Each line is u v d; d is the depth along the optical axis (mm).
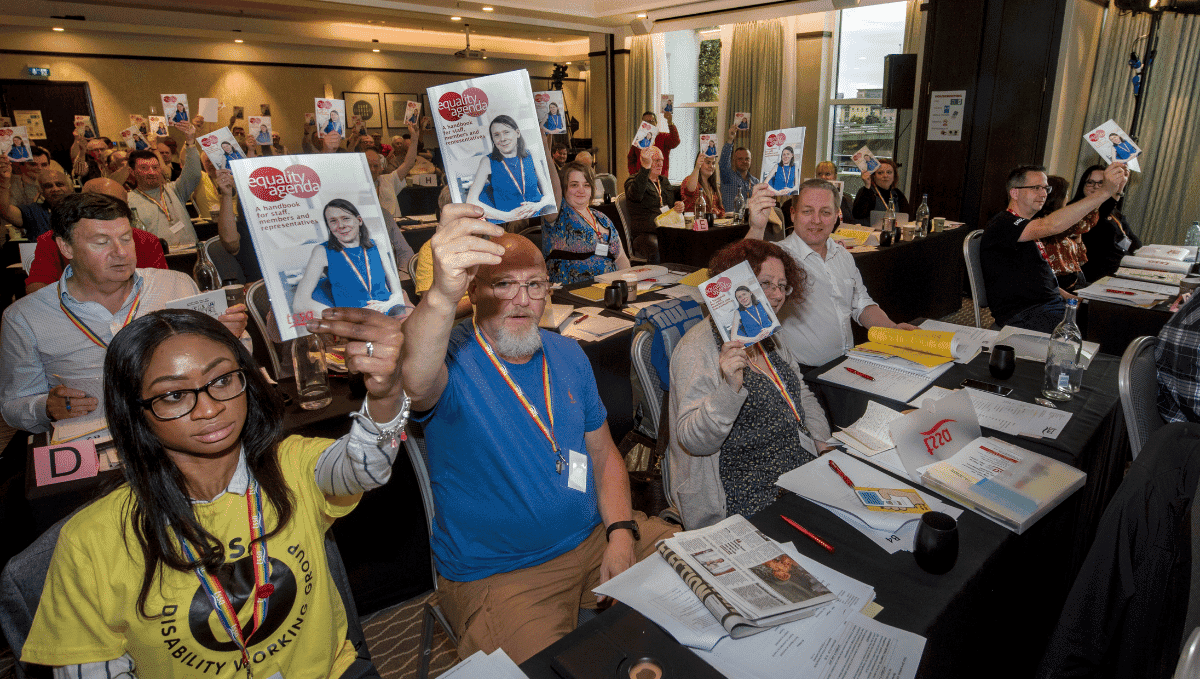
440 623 1458
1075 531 1589
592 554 1475
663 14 8586
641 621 998
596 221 3723
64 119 8148
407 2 7020
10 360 1944
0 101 7746
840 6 7215
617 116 9953
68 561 905
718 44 10117
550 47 12320
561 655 930
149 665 964
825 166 6156
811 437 1812
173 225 4672
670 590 1065
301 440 1129
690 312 2045
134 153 4520
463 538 1403
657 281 3285
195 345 923
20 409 1859
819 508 1324
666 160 7621
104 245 1867
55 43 7941
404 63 10672
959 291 5320
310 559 1063
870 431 1640
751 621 955
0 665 1816
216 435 935
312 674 1081
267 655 1021
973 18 5273
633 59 10039
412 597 2133
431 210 7234
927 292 4871
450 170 950
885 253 4234
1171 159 5852
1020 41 5094
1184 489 1095
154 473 927
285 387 2025
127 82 8500
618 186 10164
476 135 951
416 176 7660
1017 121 5227
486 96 947
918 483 1407
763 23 9078
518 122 960
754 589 1032
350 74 10234
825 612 1006
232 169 768
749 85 9469
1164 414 1705
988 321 5059
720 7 7953
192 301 1573
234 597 983
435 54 10859
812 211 2480
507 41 11562
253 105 9484
